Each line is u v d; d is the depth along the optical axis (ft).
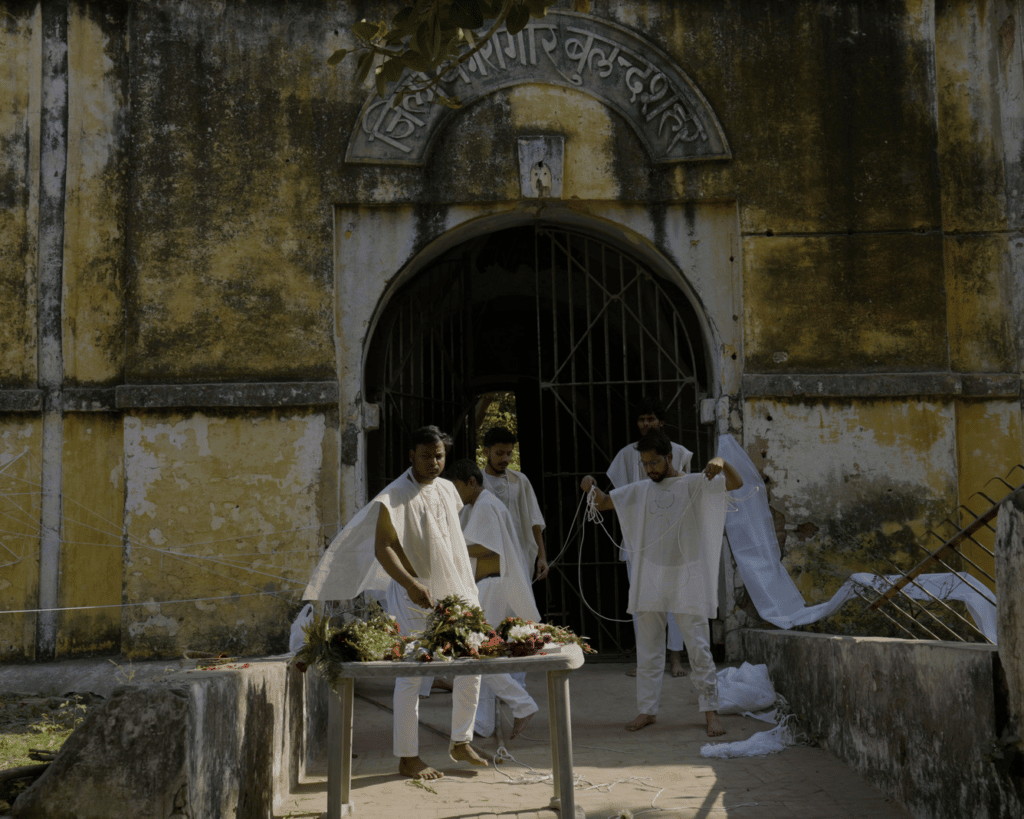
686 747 17.44
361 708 20.90
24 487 24.61
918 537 25.00
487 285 38.91
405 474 15.46
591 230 27.99
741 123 26.12
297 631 22.29
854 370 25.52
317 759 17.42
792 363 25.49
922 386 25.30
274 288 25.14
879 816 13.44
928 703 12.91
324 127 25.70
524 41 26.17
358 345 25.45
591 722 19.54
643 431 23.50
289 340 25.02
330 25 25.99
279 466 24.56
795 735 17.99
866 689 15.21
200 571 24.06
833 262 25.82
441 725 19.26
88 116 25.84
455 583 15.11
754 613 24.71
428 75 25.88
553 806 13.74
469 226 26.35
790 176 26.02
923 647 13.10
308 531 24.34
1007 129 27.07
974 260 26.76
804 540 24.93
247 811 12.28
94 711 10.25
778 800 14.23
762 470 25.11
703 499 18.48
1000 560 11.12
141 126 25.36
